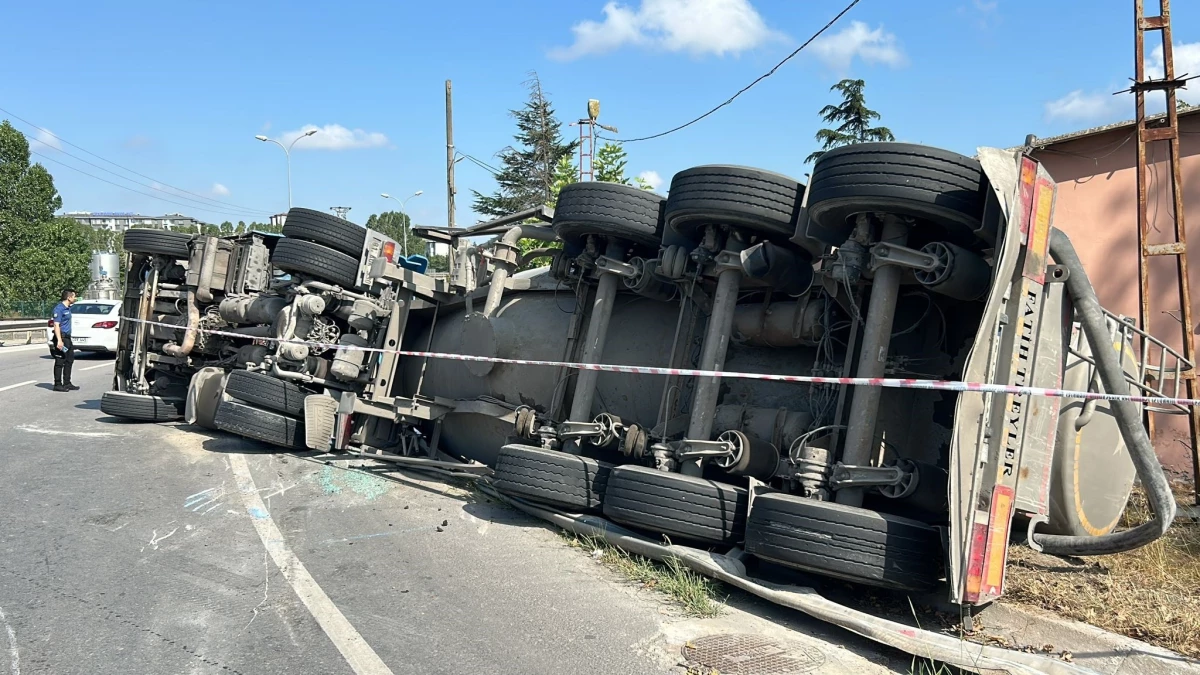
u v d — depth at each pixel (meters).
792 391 5.87
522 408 7.06
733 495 5.14
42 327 33.84
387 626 4.29
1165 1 7.72
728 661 3.95
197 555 5.39
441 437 9.09
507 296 8.33
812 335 5.60
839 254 4.95
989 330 4.31
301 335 9.10
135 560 5.25
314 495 7.19
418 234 9.10
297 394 8.90
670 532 5.23
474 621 4.39
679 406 6.25
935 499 4.69
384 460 8.26
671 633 4.30
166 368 11.82
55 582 4.81
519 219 7.95
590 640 4.18
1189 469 9.11
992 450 4.36
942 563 4.43
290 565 5.24
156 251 11.62
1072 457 5.83
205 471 8.07
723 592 4.96
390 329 8.95
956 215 4.50
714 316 5.71
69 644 3.96
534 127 38.53
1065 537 5.56
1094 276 10.27
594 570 5.35
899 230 4.77
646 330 7.02
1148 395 6.81
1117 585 5.21
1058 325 4.96
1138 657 4.09
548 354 7.59
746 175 5.40
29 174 48.00
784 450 5.58
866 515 4.41
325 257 8.89
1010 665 3.70
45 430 10.47
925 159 4.50
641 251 6.77
